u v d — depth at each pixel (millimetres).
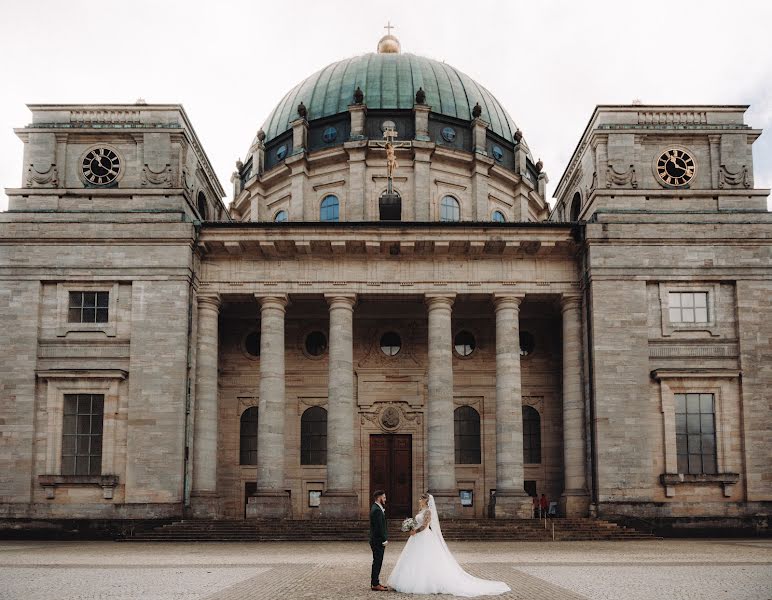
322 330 55969
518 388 48969
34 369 46625
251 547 37969
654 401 47000
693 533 45031
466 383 55656
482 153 62188
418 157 60312
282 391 49062
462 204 61906
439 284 49906
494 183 63438
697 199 49062
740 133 49969
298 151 62156
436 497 47000
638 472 45875
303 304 52875
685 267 47875
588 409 47844
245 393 55219
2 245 47812
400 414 54969
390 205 60156
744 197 48969
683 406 47125
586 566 28375
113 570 27344
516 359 49250
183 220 48469
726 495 45969
